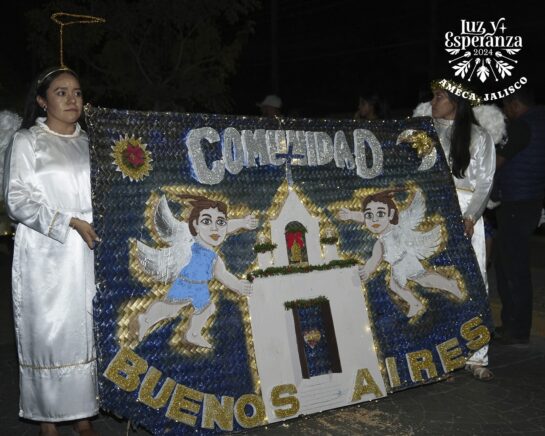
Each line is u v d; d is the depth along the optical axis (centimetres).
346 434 373
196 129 368
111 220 338
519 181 516
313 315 392
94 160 337
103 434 384
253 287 372
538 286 689
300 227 392
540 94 1237
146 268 346
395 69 1593
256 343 368
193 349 354
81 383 342
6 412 415
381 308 410
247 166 381
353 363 390
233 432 358
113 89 1084
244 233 376
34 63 1173
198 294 359
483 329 438
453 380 455
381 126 429
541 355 512
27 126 352
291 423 387
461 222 443
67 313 338
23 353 343
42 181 337
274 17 1437
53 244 337
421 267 426
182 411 348
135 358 339
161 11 1020
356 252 407
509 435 372
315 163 403
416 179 434
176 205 358
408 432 376
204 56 1075
